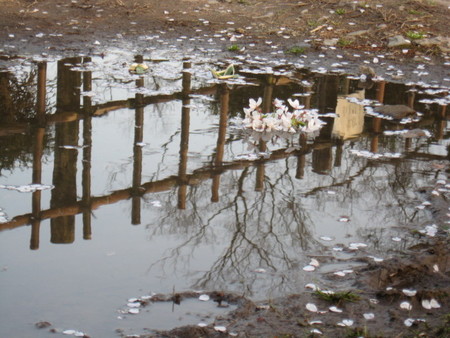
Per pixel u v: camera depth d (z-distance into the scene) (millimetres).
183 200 8898
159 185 9281
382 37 15734
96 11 16500
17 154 10016
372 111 12211
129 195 8977
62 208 8539
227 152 10391
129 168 9719
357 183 9500
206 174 9664
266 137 11039
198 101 12273
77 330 6164
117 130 10984
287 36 15750
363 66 14016
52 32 15219
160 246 7742
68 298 6652
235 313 6457
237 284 7023
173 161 10023
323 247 7844
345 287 7031
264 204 8844
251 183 9438
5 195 8797
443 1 17688
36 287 6820
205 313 6508
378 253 7738
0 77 12789
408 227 8344
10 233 7902
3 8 16188
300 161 10195
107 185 9211
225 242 7875
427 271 7410
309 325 6320
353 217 8555
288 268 7375
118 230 8086
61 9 16469
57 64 13594
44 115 11398
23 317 6324
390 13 16719
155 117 11562
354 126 11578
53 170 9562
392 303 6742
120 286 6906
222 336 6113
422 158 10359
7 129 10859
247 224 8297
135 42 15094
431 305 6715
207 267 7340
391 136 11195
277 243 7891
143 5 17062
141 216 8445
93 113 11586
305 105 12320
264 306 6586
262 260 7520
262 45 15266
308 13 16891
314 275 7246
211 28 16078
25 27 15312
